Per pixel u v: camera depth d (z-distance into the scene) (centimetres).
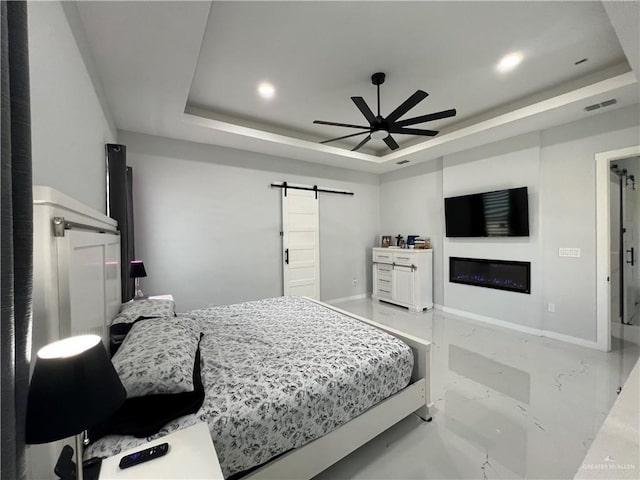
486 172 398
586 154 311
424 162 498
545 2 182
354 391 154
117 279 205
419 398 188
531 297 357
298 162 478
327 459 143
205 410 117
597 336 307
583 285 316
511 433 179
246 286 427
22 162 60
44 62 107
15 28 59
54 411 58
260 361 160
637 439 86
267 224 446
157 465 79
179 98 258
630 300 396
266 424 123
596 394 220
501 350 306
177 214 370
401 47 227
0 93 51
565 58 241
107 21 166
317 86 286
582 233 316
